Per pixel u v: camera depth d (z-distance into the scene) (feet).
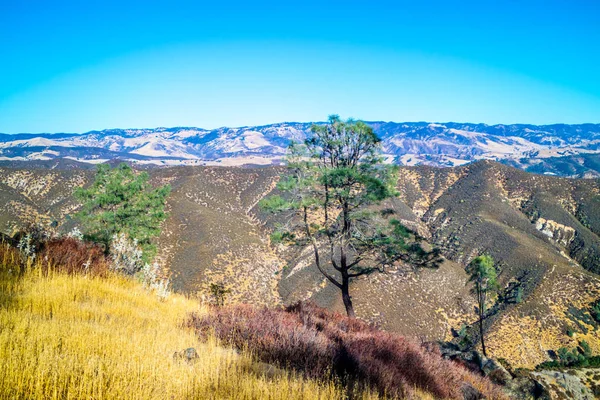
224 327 20.68
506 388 34.09
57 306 16.49
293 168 54.54
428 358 26.84
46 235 28.76
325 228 53.98
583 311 225.97
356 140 53.31
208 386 11.28
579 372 52.90
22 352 10.40
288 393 11.78
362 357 19.72
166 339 15.37
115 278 27.12
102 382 9.99
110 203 101.45
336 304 203.41
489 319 219.20
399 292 224.12
